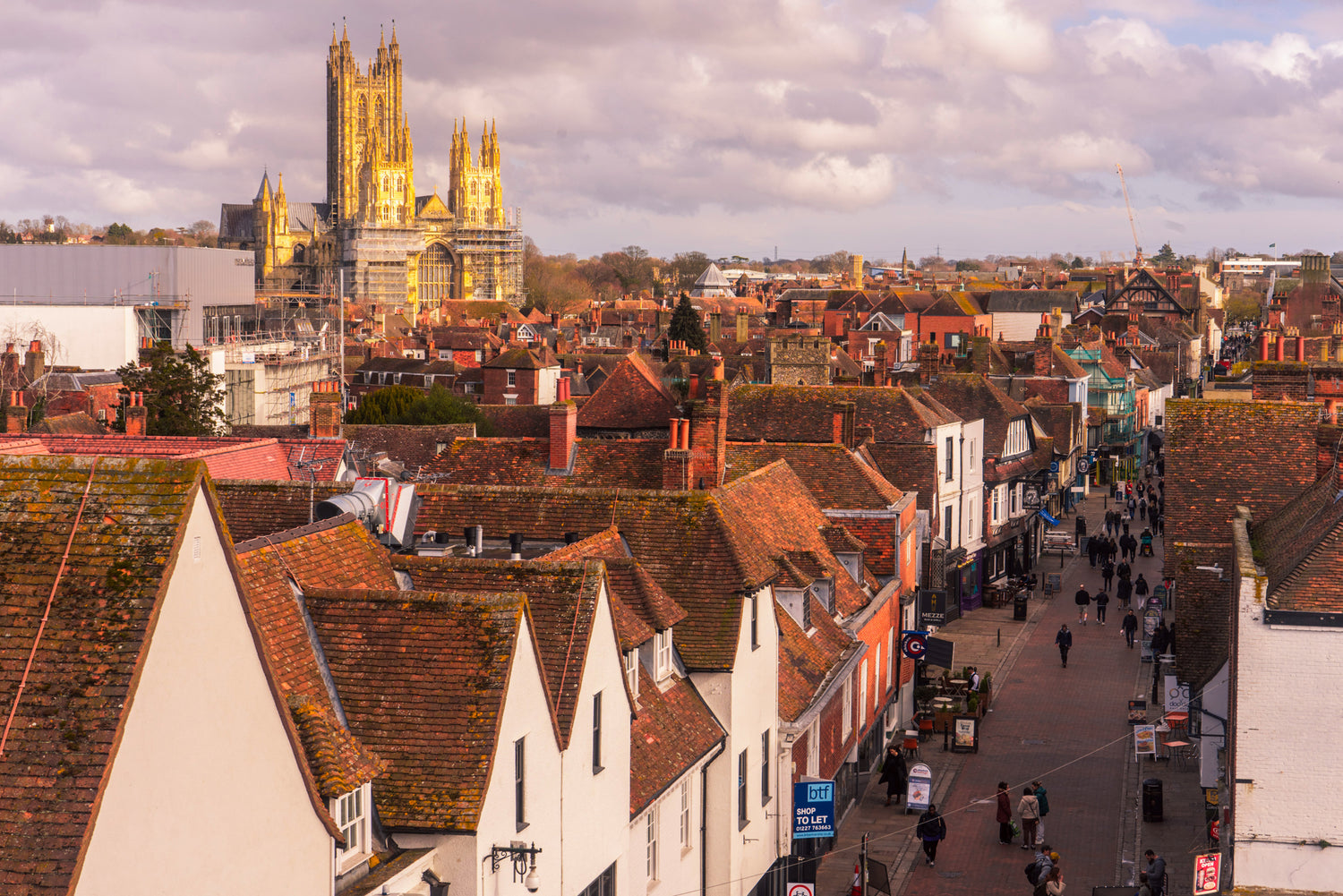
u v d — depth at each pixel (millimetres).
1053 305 185625
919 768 42562
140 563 14656
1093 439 126250
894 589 50031
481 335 178500
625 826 25266
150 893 14266
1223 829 30750
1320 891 26125
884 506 53344
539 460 47625
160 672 14492
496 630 20766
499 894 20031
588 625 23656
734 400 68625
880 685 48219
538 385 110188
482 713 20016
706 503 33375
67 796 13422
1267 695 26250
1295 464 39812
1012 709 56125
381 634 20891
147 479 15273
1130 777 47250
